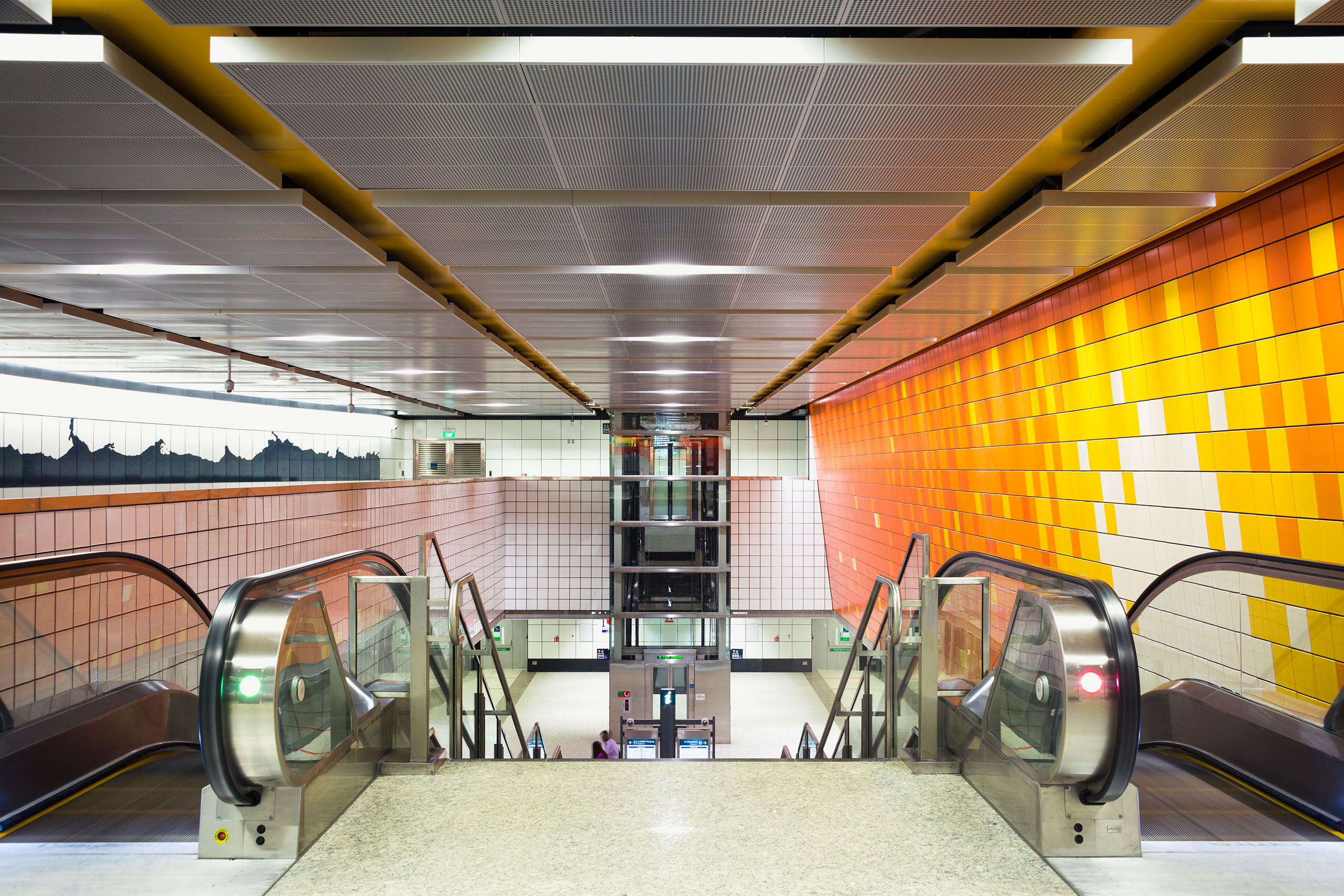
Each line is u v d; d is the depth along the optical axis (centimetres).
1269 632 476
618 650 1622
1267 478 478
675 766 390
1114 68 288
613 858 285
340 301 671
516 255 531
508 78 295
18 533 441
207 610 544
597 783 364
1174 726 424
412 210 442
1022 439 816
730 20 269
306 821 291
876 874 272
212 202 427
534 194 436
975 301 713
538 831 308
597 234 485
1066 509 730
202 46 327
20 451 1020
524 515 1948
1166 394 575
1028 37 321
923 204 435
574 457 2209
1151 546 600
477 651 548
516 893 258
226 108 378
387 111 321
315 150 358
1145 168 394
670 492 1634
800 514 1983
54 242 494
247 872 271
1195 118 335
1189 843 295
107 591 512
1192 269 541
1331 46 285
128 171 373
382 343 890
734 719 1734
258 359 1012
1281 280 462
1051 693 293
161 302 677
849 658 589
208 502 646
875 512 1441
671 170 382
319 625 321
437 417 2198
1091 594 305
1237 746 376
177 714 435
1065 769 280
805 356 1194
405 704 410
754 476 2184
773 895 257
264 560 744
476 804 337
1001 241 523
